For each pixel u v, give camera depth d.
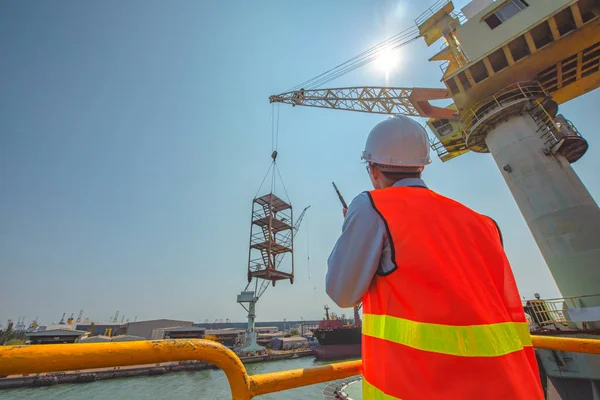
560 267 11.70
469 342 0.88
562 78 15.55
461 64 16.22
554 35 13.34
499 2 14.94
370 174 1.62
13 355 0.76
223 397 27.73
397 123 1.56
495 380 0.82
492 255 1.14
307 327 123.88
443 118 22.23
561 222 11.90
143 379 35.69
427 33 18.20
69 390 30.78
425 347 0.89
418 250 1.03
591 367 9.32
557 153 13.11
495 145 14.86
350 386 19.53
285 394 25.33
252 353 48.69
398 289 1.02
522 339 1.04
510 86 14.70
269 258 32.09
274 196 35.25
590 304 10.67
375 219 1.15
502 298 1.08
